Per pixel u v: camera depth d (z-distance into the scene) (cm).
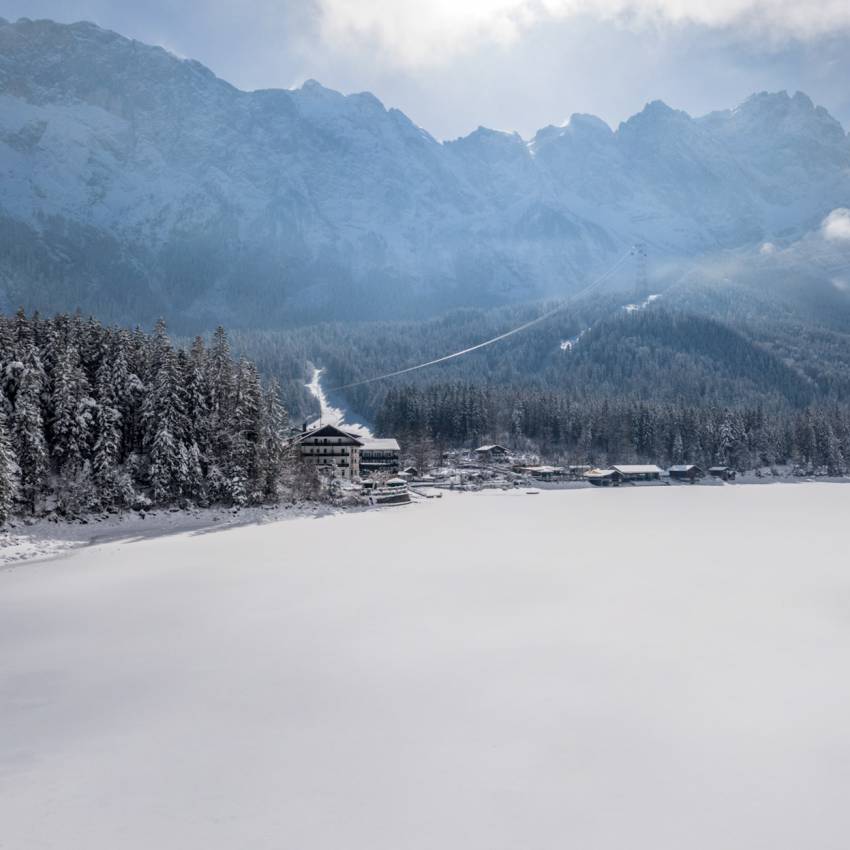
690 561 5572
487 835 1669
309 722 2350
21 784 1931
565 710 2456
